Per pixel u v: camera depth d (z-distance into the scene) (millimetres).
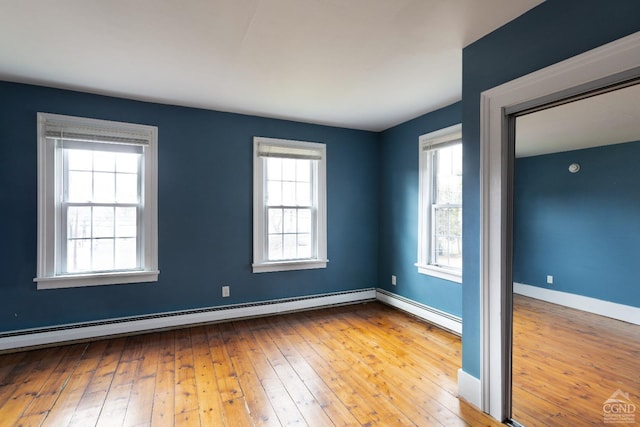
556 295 1871
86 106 2998
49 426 1850
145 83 2791
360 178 4340
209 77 2674
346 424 1878
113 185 3154
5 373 2430
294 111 3566
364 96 3115
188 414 1962
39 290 2873
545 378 1885
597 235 1730
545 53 1688
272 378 2381
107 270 3137
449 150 3447
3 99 2754
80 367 2525
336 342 3033
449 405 2061
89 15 1827
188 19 1871
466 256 2125
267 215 3830
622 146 1584
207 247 3514
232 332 3283
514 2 1707
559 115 1731
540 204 1879
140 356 2725
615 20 1416
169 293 3348
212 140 3525
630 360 1652
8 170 2779
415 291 3816
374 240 4441
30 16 1832
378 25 1937
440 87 2898
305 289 4020
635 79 1386
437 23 1900
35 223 2857
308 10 1791
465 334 2133
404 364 2602
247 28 1965
